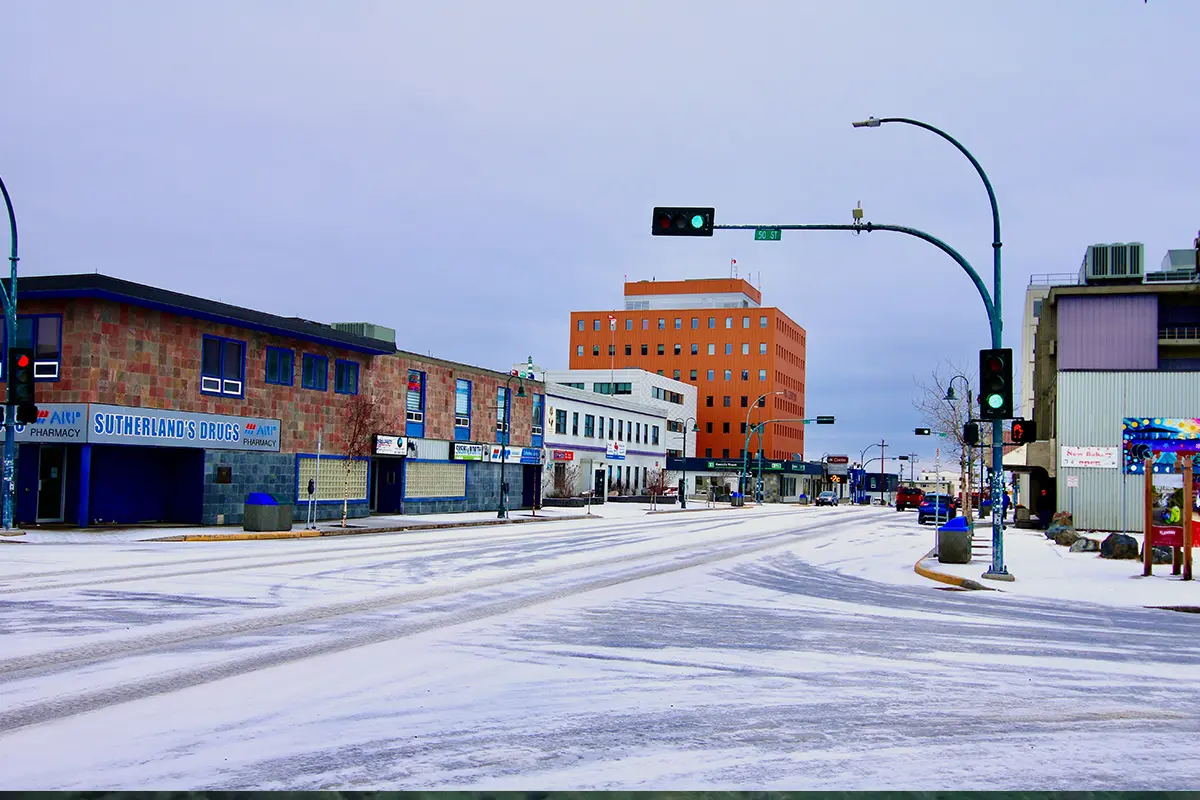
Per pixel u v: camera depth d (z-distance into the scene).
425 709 7.28
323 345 36.28
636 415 78.81
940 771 5.82
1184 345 44.38
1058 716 7.34
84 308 26.91
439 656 9.40
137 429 27.92
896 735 6.71
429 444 43.28
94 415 26.59
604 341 122.50
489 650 9.79
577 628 11.39
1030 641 11.12
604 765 5.89
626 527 38.59
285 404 34.19
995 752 6.28
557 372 93.75
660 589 15.89
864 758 6.11
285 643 9.92
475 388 48.00
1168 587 17.41
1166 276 53.03
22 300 27.38
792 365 127.19
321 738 6.40
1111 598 15.77
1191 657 10.18
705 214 19.38
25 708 7.04
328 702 7.42
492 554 22.48
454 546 25.19
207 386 30.78
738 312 118.38
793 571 20.31
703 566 20.75
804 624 12.18
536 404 56.62
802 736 6.66
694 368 119.38
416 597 14.00
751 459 114.75
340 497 37.06
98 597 13.05
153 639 9.96
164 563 18.27
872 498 119.38
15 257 24.67
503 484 42.66
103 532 26.34
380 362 39.88
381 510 41.59
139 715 6.89
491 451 48.59
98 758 5.83
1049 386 49.19
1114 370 39.12
